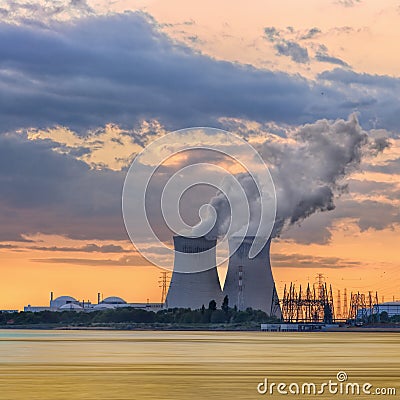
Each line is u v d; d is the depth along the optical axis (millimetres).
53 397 111625
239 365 164625
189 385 125750
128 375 142000
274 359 185000
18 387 123375
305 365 165500
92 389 120438
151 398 110812
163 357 191875
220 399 110062
